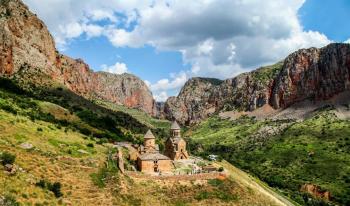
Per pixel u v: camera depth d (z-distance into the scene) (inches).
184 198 4985.2
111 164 5265.8
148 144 6599.4
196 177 5398.6
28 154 4680.1
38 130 5777.6
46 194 4013.3
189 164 6250.0
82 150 5452.8
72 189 4367.6
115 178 4857.3
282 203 5999.0
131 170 5418.3
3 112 6195.9
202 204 4968.0
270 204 5511.8
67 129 6791.3
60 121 7691.9
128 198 4611.2
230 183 5551.2
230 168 7637.8
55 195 4099.4
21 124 5767.7
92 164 5039.4
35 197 3855.8
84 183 4576.8
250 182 6717.5
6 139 4901.6
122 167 5083.7
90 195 4397.1
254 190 5753.0
